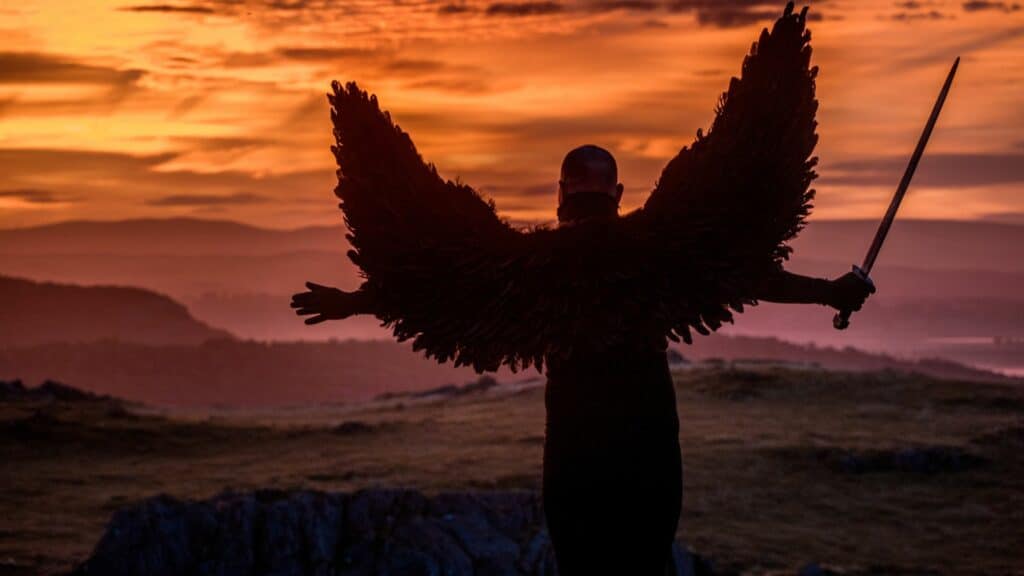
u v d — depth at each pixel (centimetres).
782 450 4594
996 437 4916
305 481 4194
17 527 3409
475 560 1930
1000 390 6219
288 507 2097
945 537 3512
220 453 5078
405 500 2102
